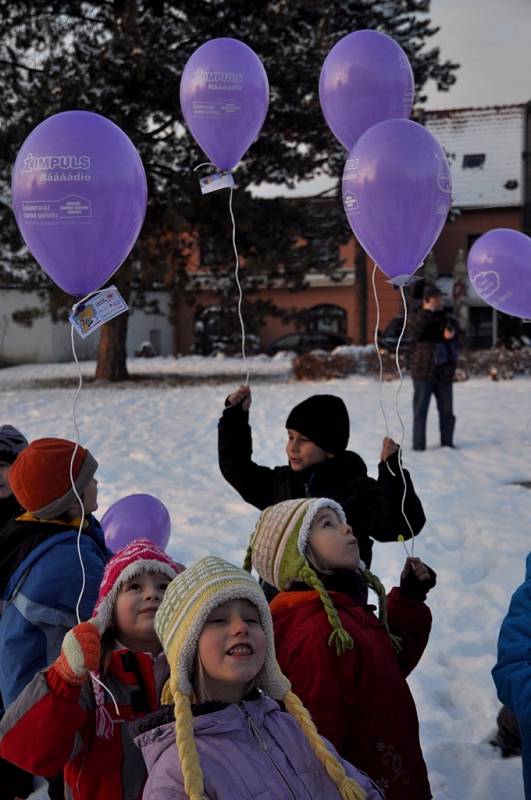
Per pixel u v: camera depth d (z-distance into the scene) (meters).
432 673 4.53
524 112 38.78
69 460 3.13
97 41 19.31
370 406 15.20
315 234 23.70
